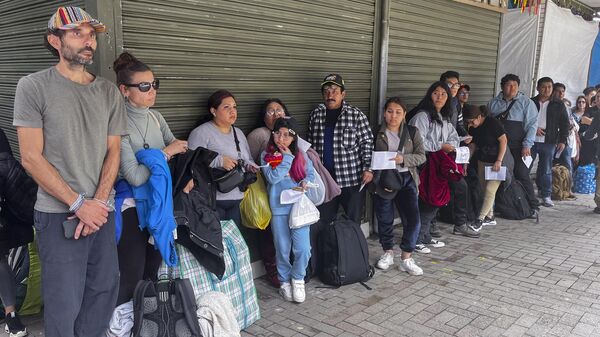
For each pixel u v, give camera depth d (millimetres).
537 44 8391
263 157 3615
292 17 4020
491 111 6465
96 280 2561
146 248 2936
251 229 4074
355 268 3998
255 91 3846
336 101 4094
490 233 5719
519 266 4582
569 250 5078
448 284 4121
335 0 4402
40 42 3305
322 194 3848
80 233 2387
